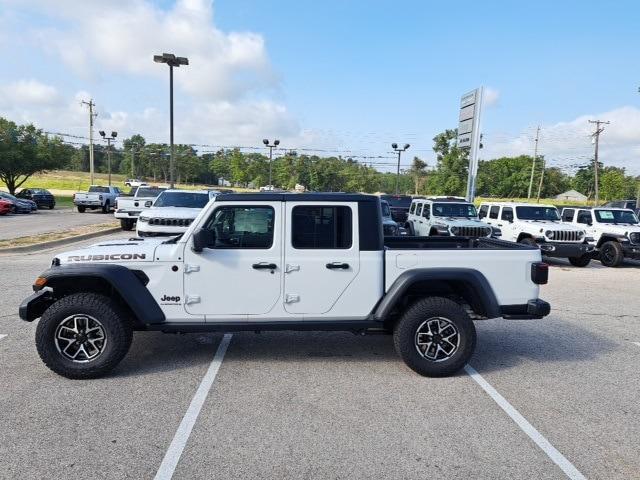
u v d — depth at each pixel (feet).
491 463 10.84
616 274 40.83
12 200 102.99
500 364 17.42
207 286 15.42
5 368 15.94
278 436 11.82
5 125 154.40
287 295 15.64
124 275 14.97
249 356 17.57
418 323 15.66
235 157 268.62
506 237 49.37
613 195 291.38
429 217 52.90
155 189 69.00
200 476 10.14
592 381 15.89
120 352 15.08
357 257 15.74
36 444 11.26
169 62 74.33
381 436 11.93
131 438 11.60
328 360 17.31
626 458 11.19
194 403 13.56
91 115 187.93
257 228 15.64
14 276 31.07
